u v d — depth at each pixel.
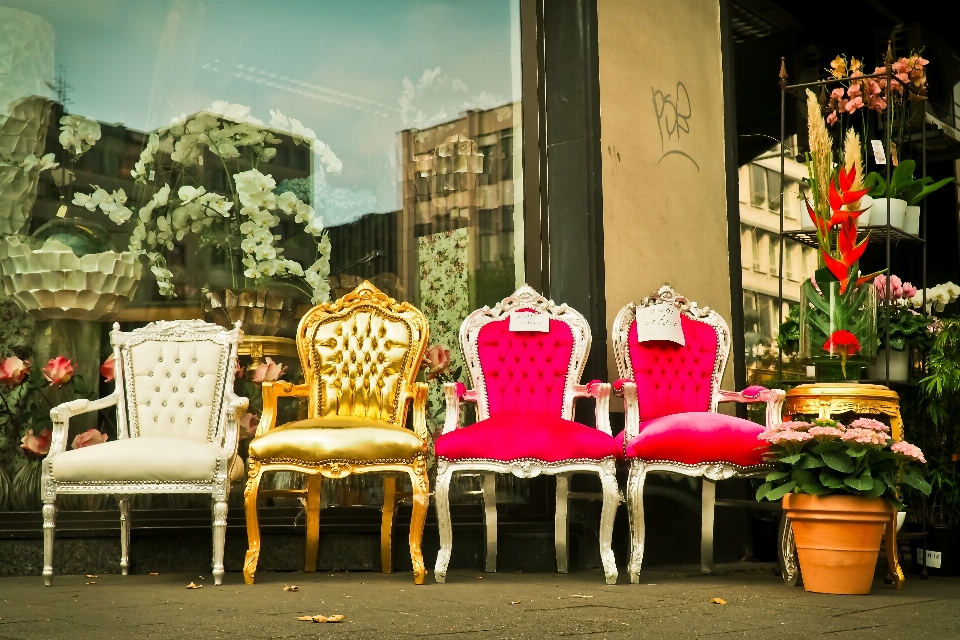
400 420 3.81
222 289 4.44
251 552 3.40
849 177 3.77
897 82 4.31
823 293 3.88
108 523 3.88
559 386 3.87
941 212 5.84
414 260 4.56
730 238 4.80
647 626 2.44
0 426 4.05
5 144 4.26
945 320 4.31
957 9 5.80
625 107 4.36
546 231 4.31
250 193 4.53
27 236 4.23
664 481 4.29
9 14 4.32
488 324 3.92
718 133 4.84
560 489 3.92
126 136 4.43
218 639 2.19
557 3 4.34
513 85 4.47
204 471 3.31
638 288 4.32
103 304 4.27
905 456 3.27
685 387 3.91
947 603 3.00
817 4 5.62
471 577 3.65
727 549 4.46
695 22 4.77
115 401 3.74
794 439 3.25
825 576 3.22
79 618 2.50
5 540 3.71
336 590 3.17
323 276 4.55
